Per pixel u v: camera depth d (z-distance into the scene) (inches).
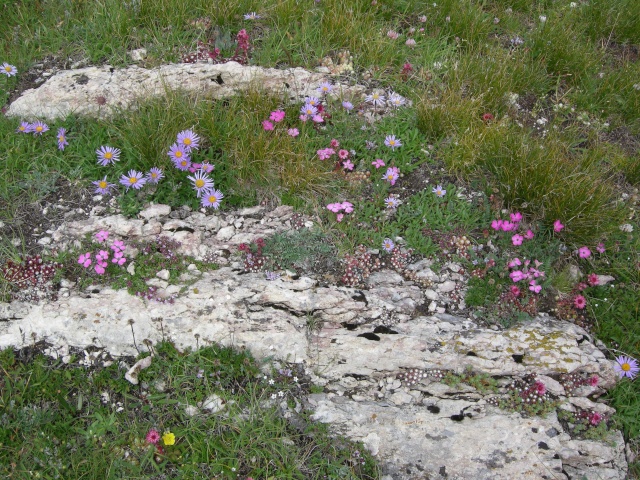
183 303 31.7
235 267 33.7
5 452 27.7
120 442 28.5
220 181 36.5
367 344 31.6
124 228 34.1
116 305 31.4
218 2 44.4
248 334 31.2
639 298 35.3
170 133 36.9
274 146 36.9
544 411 30.5
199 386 30.1
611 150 41.9
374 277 34.4
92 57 42.5
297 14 45.6
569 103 44.5
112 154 36.3
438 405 30.6
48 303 31.4
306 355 31.4
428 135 40.3
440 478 28.7
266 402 30.1
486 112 42.4
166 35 44.0
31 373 29.7
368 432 29.6
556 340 32.3
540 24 48.4
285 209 36.3
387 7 48.1
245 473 28.4
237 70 41.6
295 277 33.5
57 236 33.8
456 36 47.8
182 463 28.4
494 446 29.3
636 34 50.1
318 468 28.7
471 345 31.7
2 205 35.0
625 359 32.5
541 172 36.4
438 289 34.1
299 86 42.1
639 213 38.8
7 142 37.3
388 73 44.1
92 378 30.1
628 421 31.5
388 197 37.4
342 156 37.4
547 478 28.7
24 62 42.1
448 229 36.3
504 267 34.3
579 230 36.0
